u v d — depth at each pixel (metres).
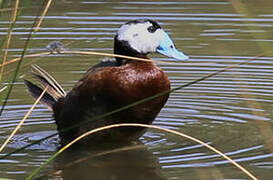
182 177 9.26
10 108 12.26
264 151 10.16
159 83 10.07
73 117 10.45
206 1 17.98
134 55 10.24
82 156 10.33
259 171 9.35
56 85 11.60
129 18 16.66
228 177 9.17
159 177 9.36
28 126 11.62
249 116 11.74
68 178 9.48
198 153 10.21
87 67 14.18
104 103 10.06
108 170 9.73
